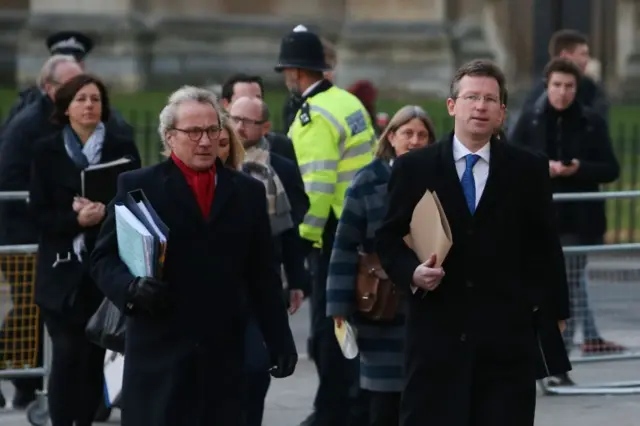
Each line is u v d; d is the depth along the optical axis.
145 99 100.06
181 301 18.67
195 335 18.67
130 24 112.81
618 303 32.53
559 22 45.47
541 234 19.86
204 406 18.69
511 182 19.59
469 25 115.81
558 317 20.00
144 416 18.72
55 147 25.50
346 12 123.06
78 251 25.25
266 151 26.39
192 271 18.70
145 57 114.94
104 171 24.95
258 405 24.44
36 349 30.02
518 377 19.61
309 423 27.52
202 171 19.02
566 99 33.25
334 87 29.02
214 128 18.92
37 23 111.44
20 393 31.05
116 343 22.88
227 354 18.88
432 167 19.86
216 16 119.75
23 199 28.55
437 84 112.94
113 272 18.94
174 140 18.95
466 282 19.55
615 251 32.44
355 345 23.50
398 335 23.72
